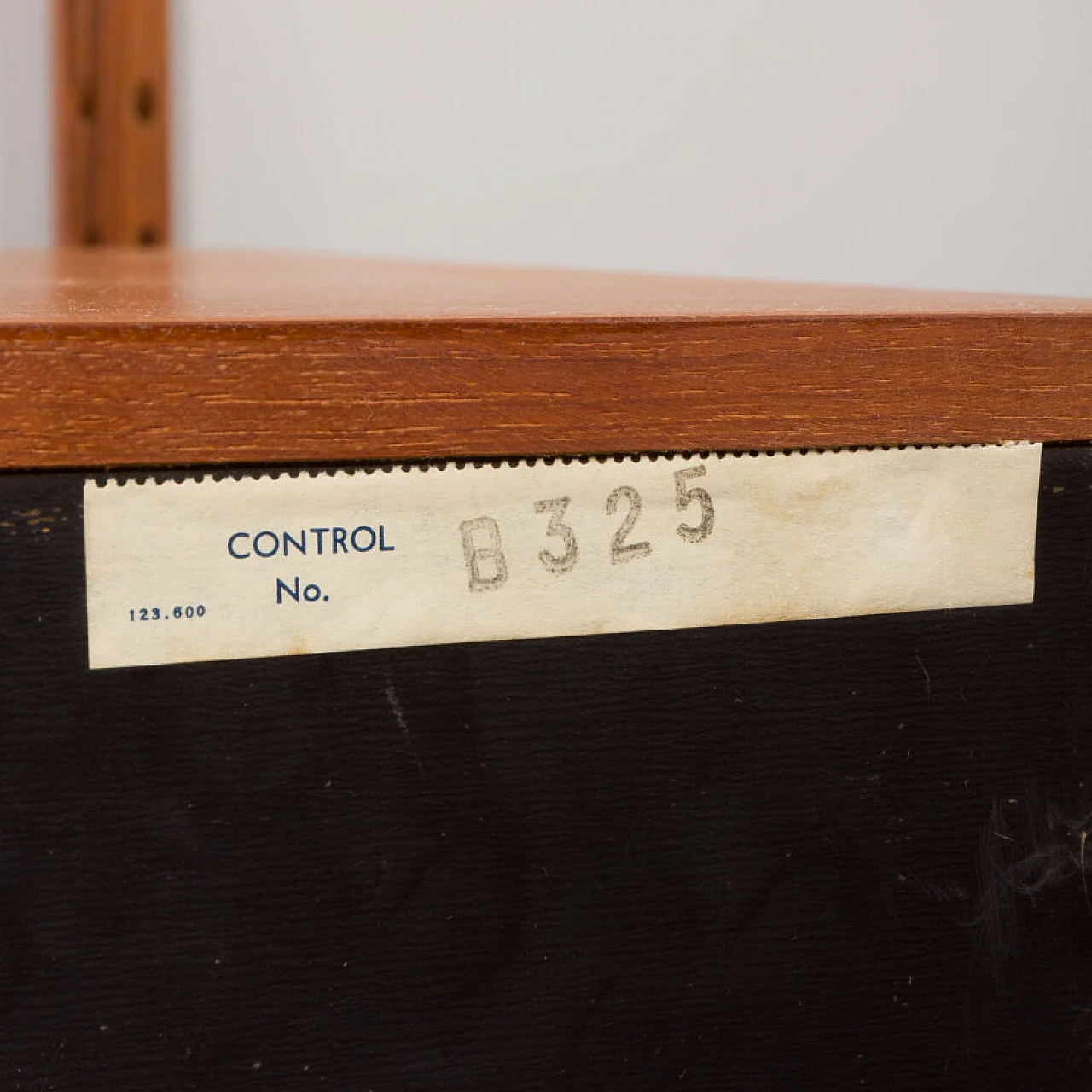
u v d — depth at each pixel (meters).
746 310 0.38
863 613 0.39
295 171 1.58
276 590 0.35
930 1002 0.41
